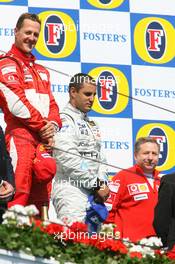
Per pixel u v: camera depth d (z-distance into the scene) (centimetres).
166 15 3194
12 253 2364
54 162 2655
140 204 2783
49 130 2659
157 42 3180
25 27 2716
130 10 3175
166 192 2652
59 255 2412
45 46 3112
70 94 2748
